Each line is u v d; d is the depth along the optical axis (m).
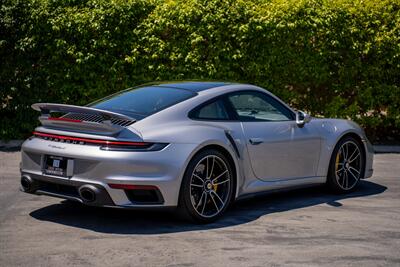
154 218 6.42
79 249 5.34
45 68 11.34
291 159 7.12
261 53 11.45
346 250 5.42
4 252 5.22
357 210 6.98
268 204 7.22
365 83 11.83
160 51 11.27
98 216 6.46
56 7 11.27
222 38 11.34
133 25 11.40
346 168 7.86
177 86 6.87
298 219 6.51
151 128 5.93
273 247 5.47
